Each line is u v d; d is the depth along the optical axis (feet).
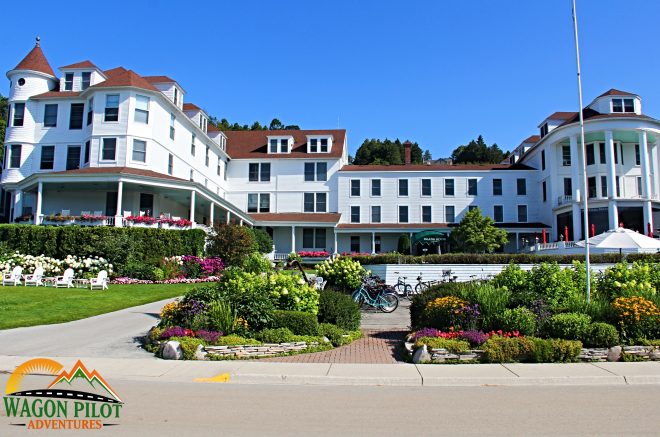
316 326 37.65
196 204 123.85
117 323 44.80
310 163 154.20
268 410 21.17
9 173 109.50
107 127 101.81
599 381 27.32
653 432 18.21
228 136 168.96
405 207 151.64
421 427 18.86
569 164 137.69
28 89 112.27
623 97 129.49
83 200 104.12
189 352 32.24
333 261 61.77
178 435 17.71
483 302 36.88
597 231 123.95
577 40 48.47
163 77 117.50
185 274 83.51
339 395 24.13
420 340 33.12
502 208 149.18
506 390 25.44
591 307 36.76
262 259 53.42
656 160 135.64
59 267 78.18
